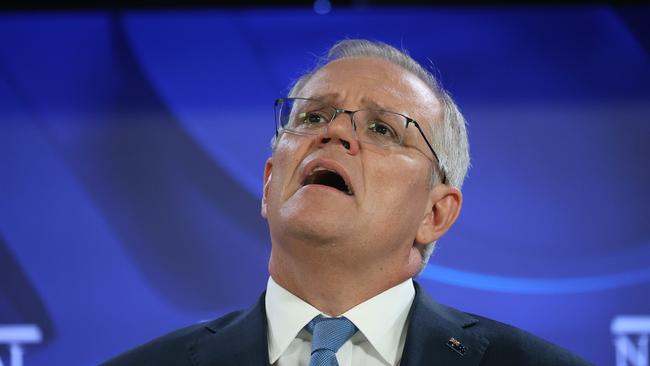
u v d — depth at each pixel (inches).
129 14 548.4
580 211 521.3
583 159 526.9
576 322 509.7
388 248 307.3
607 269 514.9
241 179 529.3
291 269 308.0
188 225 523.5
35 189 525.0
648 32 542.0
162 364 302.7
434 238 331.6
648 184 523.8
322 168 302.5
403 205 308.3
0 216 521.3
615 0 545.3
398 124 314.0
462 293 513.0
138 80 540.1
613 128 530.3
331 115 314.8
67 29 545.6
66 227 522.3
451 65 542.0
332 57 350.6
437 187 329.4
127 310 515.2
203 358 300.2
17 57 539.5
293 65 545.6
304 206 295.6
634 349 507.2
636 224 519.5
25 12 545.3
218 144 532.7
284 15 551.8
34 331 512.1
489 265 515.5
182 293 517.7
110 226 523.2
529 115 532.7
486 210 521.7
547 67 540.1
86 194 525.7
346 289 308.3
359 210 301.0
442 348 295.9
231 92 540.4
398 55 346.3
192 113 536.4
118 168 528.7
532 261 516.1
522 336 303.9
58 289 515.8
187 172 529.3
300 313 305.9
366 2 560.4
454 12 548.4
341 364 297.6
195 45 546.3
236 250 521.3
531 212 521.3
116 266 519.2
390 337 305.0
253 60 545.0
